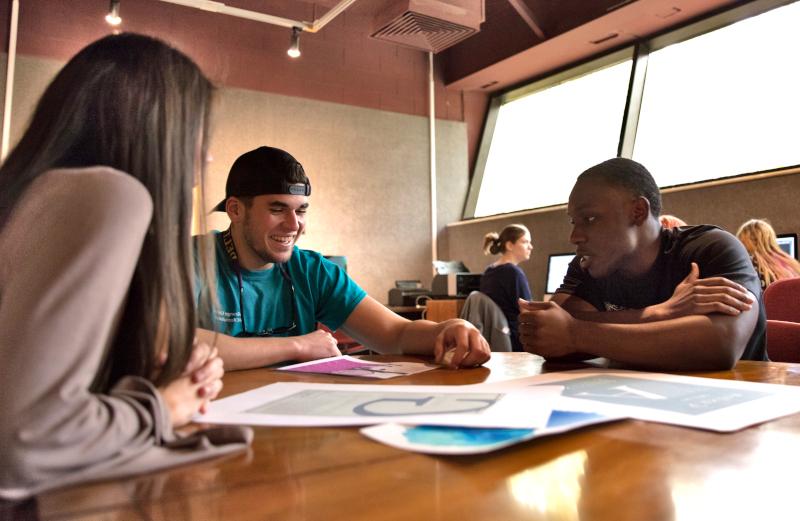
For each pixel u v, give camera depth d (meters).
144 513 0.38
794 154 3.85
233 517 0.37
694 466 0.46
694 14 4.49
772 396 0.71
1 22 4.05
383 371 1.06
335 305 1.66
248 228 1.53
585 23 4.68
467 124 6.19
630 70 4.99
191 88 0.61
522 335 1.18
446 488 0.42
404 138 5.77
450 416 0.61
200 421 0.64
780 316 2.03
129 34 0.61
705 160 4.36
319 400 0.75
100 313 0.46
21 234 0.49
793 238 3.42
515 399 0.69
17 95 4.05
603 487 0.41
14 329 0.44
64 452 0.42
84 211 0.48
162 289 0.57
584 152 5.30
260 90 5.03
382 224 5.58
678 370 1.00
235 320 1.54
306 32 5.26
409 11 3.51
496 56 5.48
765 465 0.46
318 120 5.29
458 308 4.54
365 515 0.37
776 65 4.04
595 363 1.13
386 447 0.52
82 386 0.44
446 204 5.97
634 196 1.24
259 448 0.53
